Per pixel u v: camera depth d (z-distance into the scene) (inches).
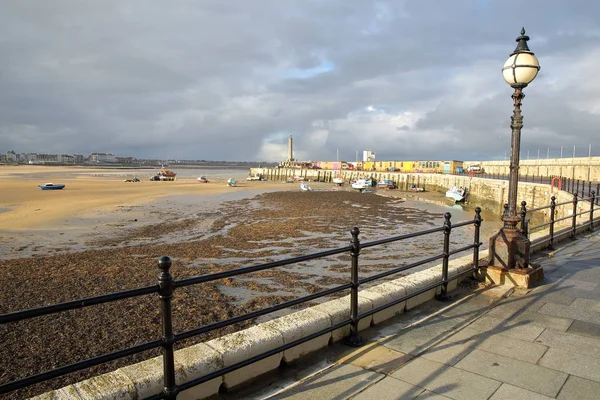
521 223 298.4
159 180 3597.4
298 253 690.2
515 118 256.5
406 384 140.0
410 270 565.3
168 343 112.9
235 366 131.3
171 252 682.8
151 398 111.8
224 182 3567.9
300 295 453.1
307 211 1384.1
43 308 92.0
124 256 644.1
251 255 669.3
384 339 178.4
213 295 444.8
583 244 398.0
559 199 1054.4
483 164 3302.2
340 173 3919.8
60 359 286.8
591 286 255.1
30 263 583.8
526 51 243.8
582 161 1875.0
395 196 2193.7
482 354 163.0
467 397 131.7
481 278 265.4
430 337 180.5
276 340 151.6
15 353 295.6
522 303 224.5
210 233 901.8
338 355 164.4
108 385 118.8
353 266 173.0
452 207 1685.5
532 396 132.5
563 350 166.2
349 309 179.8
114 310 384.5
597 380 142.7
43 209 1315.2
